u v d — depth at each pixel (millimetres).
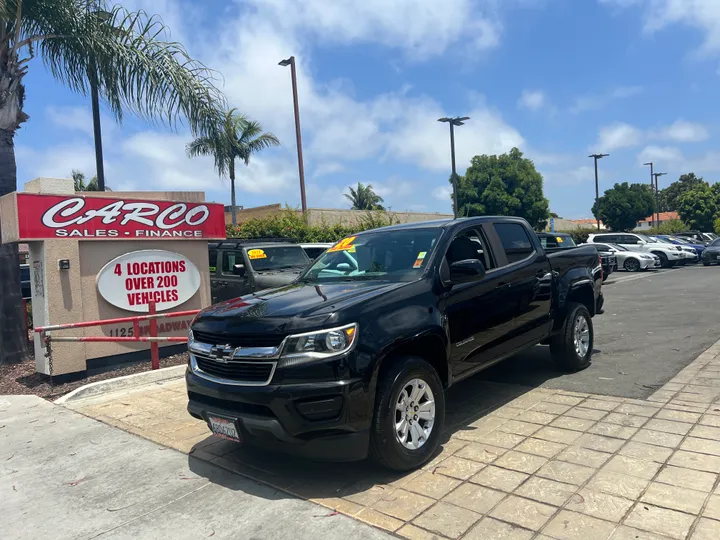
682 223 55156
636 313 11500
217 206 9391
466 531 3225
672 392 5559
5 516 3883
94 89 9477
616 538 3062
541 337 5938
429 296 4430
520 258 5746
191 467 4477
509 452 4305
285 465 4371
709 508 3301
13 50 8562
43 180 7855
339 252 5594
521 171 39438
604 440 4410
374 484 3910
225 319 4121
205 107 9602
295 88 19141
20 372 8312
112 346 8094
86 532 3582
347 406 3637
